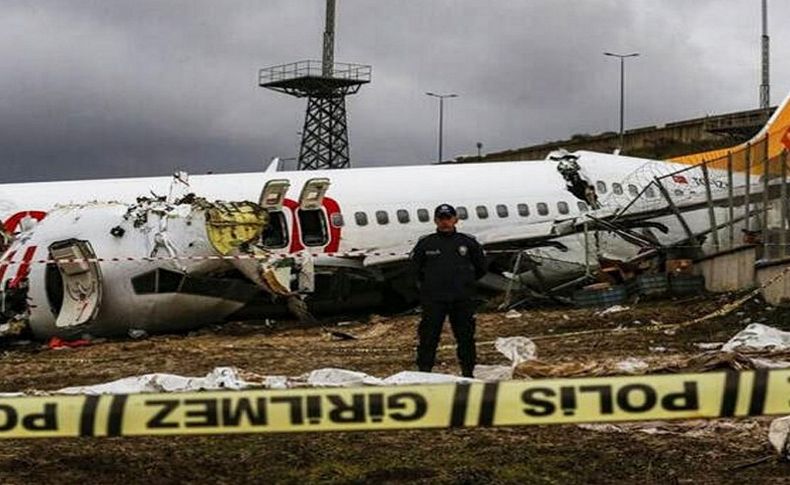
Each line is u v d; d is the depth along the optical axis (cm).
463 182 2791
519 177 2869
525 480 770
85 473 805
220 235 2281
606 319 2006
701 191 2852
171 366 1582
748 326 1641
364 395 555
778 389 537
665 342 1655
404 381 1116
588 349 1602
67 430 561
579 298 2398
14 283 2206
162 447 891
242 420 558
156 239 2247
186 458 854
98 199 2416
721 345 1573
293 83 7906
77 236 2233
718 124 7375
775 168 2116
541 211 2816
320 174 2683
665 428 942
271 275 2323
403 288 2627
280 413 558
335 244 2561
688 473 782
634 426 952
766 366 1203
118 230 2248
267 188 2480
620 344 1652
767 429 917
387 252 2609
